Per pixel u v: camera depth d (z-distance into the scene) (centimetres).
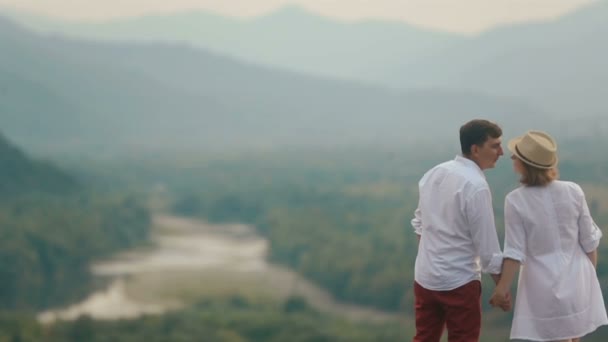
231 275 9944
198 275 9862
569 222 780
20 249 9256
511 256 773
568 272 778
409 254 9256
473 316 773
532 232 781
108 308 8344
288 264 10675
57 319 6844
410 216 12144
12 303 8431
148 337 6334
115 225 12144
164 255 11294
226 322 6931
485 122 778
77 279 9719
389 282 8475
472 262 771
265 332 6838
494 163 783
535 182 780
